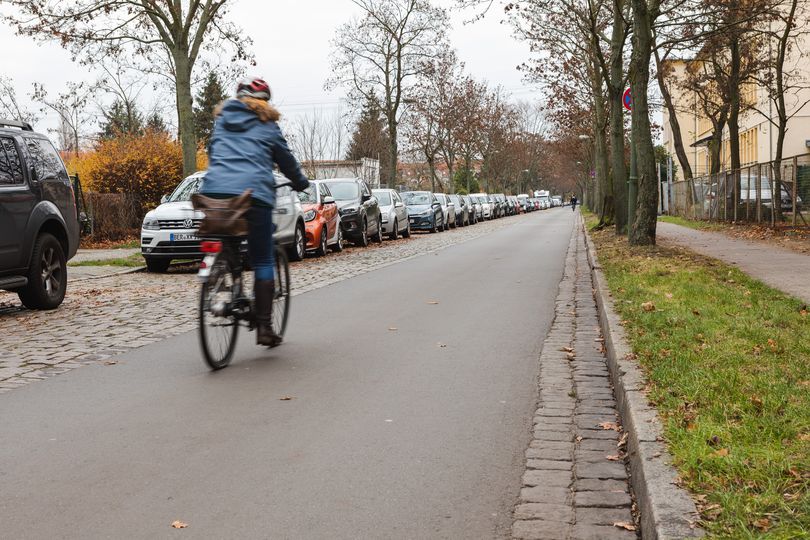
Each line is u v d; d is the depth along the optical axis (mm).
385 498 3982
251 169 6840
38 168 10977
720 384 5008
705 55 31250
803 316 7523
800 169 23062
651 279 11266
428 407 5656
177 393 6066
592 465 4441
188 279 15320
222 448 4754
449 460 4543
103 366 7086
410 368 6906
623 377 5465
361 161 70750
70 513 3803
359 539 3514
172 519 3727
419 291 12398
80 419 5383
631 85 17516
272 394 6023
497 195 67875
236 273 7078
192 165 24891
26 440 4926
